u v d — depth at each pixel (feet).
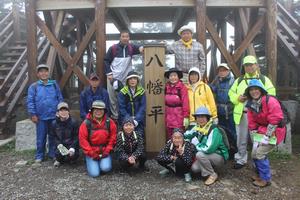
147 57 16.72
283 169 16.02
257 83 13.10
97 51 18.39
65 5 18.93
